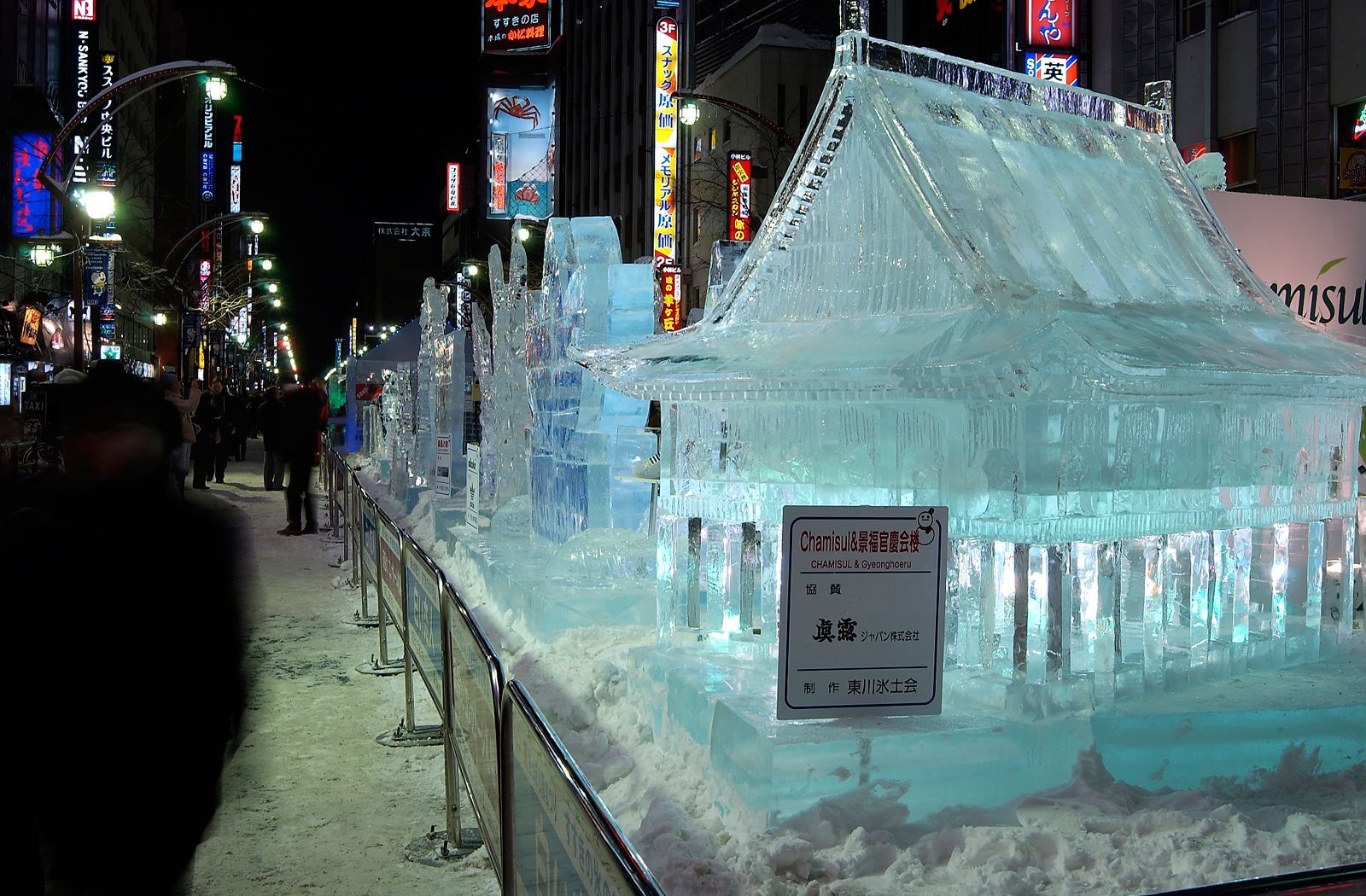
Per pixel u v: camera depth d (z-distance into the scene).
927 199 4.48
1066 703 4.09
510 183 81.56
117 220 38.38
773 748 3.64
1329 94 19.64
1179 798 3.96
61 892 2.65
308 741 6.26
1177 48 22.62
